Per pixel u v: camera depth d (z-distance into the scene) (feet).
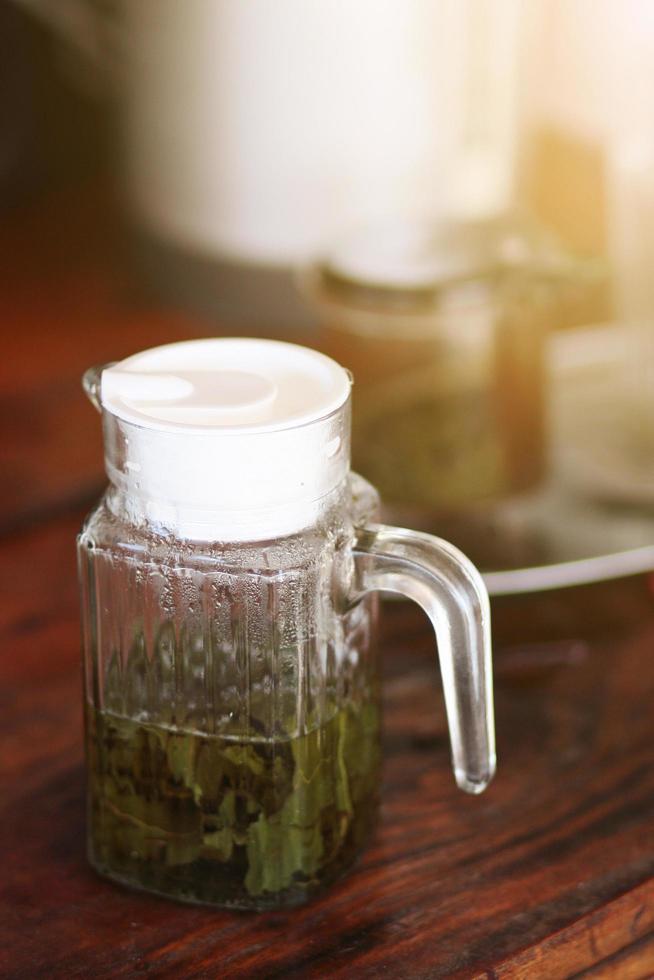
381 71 3.57
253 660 2.41
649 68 3.75
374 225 3.73
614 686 2.90
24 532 3.24
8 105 4.44
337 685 2.48
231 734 2.44
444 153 3.70
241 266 3.76
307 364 2.44
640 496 3.19
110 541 2.42
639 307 3.71
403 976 2.44
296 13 3.50
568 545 3.06
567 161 3.80
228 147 3.64
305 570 2.39
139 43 3.64
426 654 2.97
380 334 3.69
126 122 3.79
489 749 2.49
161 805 2.49
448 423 3.43
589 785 2.73
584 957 2.52
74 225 4.36
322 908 2.53
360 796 2.57
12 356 3.69
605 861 2.60
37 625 3.01
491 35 3.66
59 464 3.39
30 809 2.69
